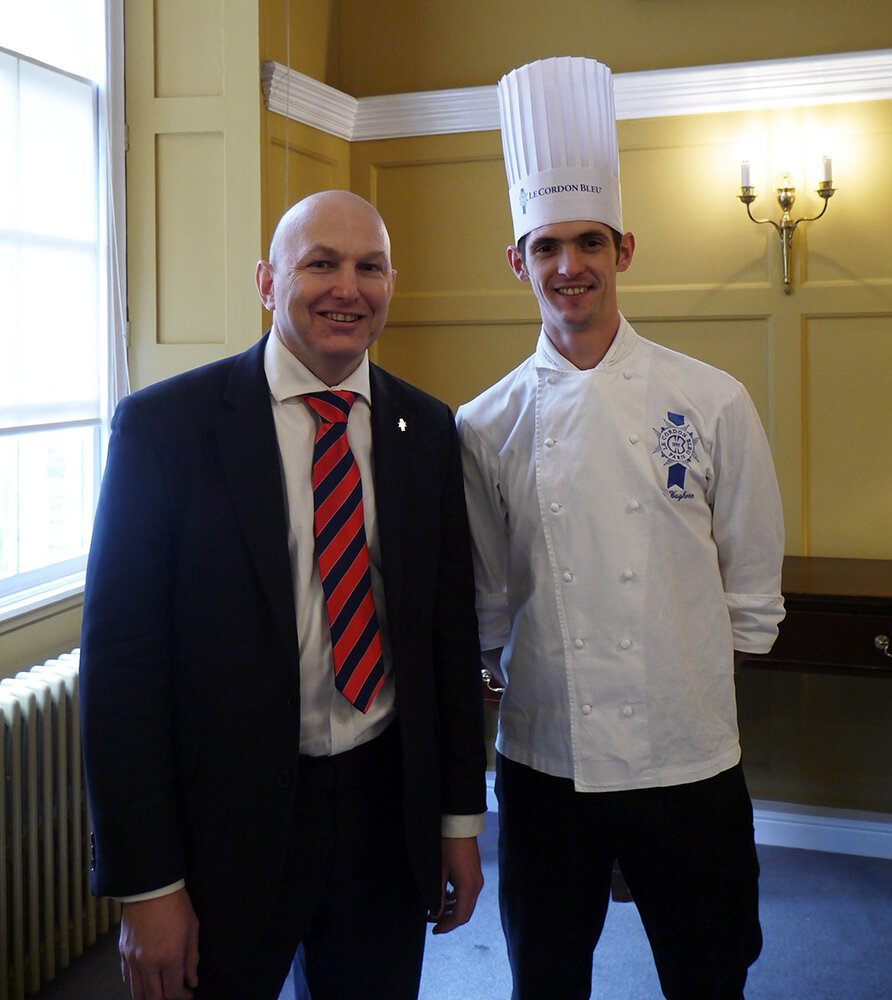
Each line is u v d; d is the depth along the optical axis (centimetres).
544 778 162
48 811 224
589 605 157
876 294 297
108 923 254
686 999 161
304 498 137
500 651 183
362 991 146
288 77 282
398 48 334
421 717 143
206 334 282
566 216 159
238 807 131
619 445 158
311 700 136
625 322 167
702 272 310
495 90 318
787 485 309
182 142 280
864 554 305
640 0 312
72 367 268
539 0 321
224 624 130
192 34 277
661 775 156
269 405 138
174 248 282
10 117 243
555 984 164
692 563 160
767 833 314
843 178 297
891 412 300
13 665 240
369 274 138
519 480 166
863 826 305
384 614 142
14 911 215
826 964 245
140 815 126
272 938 136
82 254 271
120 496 129
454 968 246
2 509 250
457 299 332
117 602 127
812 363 305
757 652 167
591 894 163
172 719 133
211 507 131
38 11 255
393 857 146
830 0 297
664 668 156
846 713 308
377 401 145
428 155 330
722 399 161
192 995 132
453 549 153
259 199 275
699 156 308
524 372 171
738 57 306
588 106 160
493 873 292
